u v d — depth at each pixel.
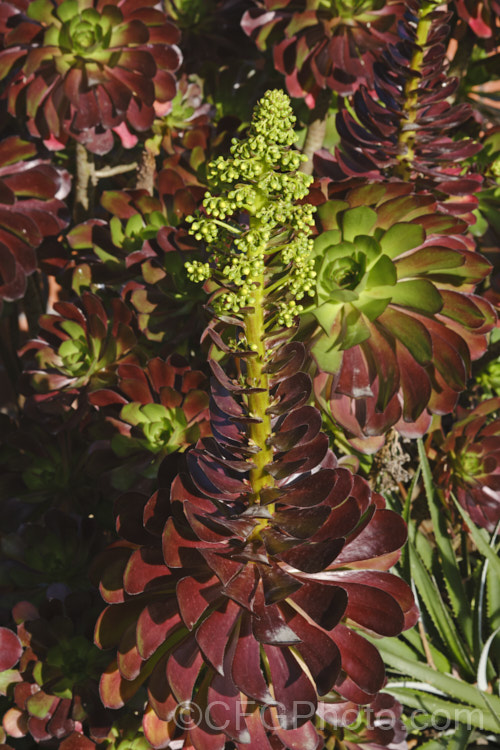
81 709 1.57
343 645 1.12
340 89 1.87
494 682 1.90
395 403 1.48
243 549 1.11
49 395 1.81
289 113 0.88
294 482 1.22
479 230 2.15
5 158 1.83
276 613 1.08
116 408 1.73
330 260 1.43
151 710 1.22
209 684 1.15
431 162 1.71
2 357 2.54
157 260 1.76
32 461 1.98
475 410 2.02
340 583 1.17
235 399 1.11
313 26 1.87
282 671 1.08
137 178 2.08
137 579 1.13
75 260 1.98
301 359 1.03
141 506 1.23
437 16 1.60
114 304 1.72
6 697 1.75
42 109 1.79
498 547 2.06
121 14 1.71
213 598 1.09
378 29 1.88
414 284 1.42
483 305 1.52
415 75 1.62
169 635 1.13
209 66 2.32
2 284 1.77
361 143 1.68
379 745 1.54
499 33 2.05
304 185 0.90
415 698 1.76
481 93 2.28
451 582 1.96
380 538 1.21
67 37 1.72
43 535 1.86
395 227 1.37
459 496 2.06
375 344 1.48
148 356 1.87
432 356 1.41
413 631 1.93
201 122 2.18
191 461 1.15
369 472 1.89
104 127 1.81
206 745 1.12
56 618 1.66
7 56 1.75
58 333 1.86
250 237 0.88
